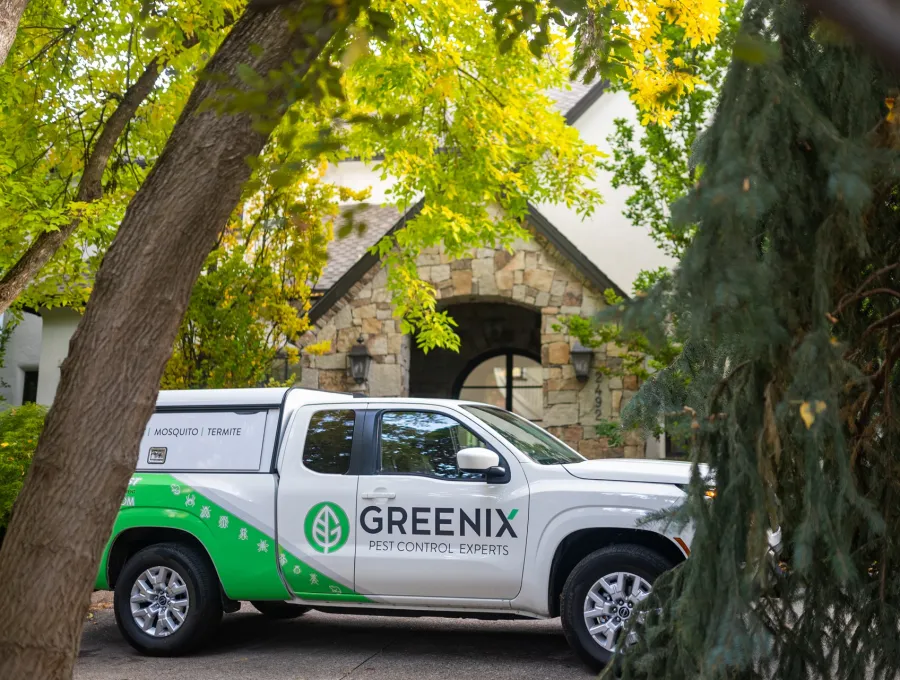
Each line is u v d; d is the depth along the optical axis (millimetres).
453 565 6207
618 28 4059
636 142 15812
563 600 5969
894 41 1410
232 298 11359
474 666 6184
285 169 2645
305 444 6770
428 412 6660
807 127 2270
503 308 16641
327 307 14156
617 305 2203
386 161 10617
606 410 13195
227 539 6629
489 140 10195
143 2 3521
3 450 9055
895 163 2221
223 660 6492
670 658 3043
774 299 2320
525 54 9422
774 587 2867
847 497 2285
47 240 8852
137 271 3367
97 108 10305
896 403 2959
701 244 2115
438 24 9094
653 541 6051
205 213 3420
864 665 2936
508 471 6270
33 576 3230
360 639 7203
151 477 6926
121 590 6781
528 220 13633
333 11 2959
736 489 2598
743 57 2029
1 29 4809
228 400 7043
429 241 11242
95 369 3332
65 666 3260
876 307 2885
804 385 2240
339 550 6438
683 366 2932
